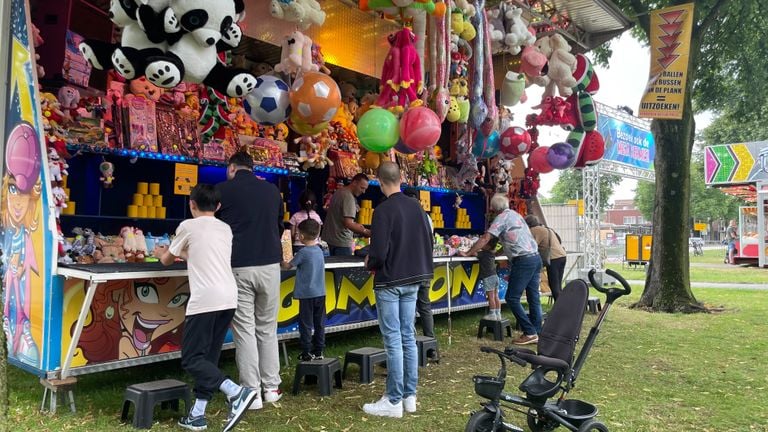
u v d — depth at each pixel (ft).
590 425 11.00
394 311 13.46
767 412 14.49
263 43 23.66
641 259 77.15
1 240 15.60
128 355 14.49
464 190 33.53
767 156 76.43
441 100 19.26
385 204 13.47
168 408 13.71
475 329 26.37
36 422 12.45
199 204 12.75
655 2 36.01
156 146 19.63
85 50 12.98
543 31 28.40
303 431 12.48
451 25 20.03
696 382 17.39
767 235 76.18
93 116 18.10
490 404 10.98
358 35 24.36
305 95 16.33
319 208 27.07
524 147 25.16
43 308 13.44
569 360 11.33
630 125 55.42
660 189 34.14
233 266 13.52
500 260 29.94
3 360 8.98
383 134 17.81
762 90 42.06
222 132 21.76
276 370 14.66
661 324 28.32
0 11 14.89
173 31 12.19
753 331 26.43
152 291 15.01
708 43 40.91
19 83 14.88
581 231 52.75
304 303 16.67
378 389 15.85
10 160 15.28
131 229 18.80
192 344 12.14
